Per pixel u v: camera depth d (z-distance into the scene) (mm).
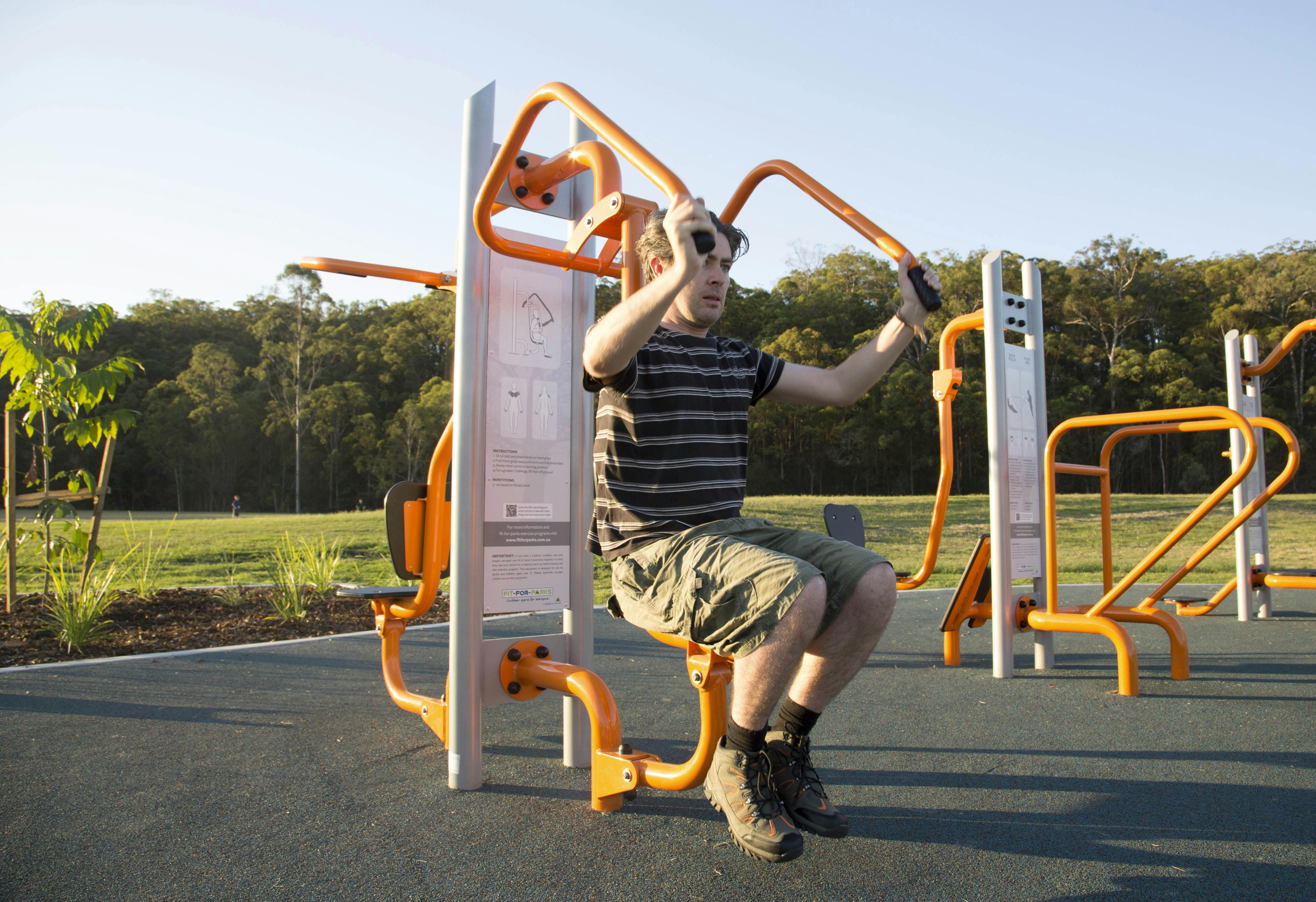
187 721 2797
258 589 6391
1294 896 1463
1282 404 41719
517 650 2178
